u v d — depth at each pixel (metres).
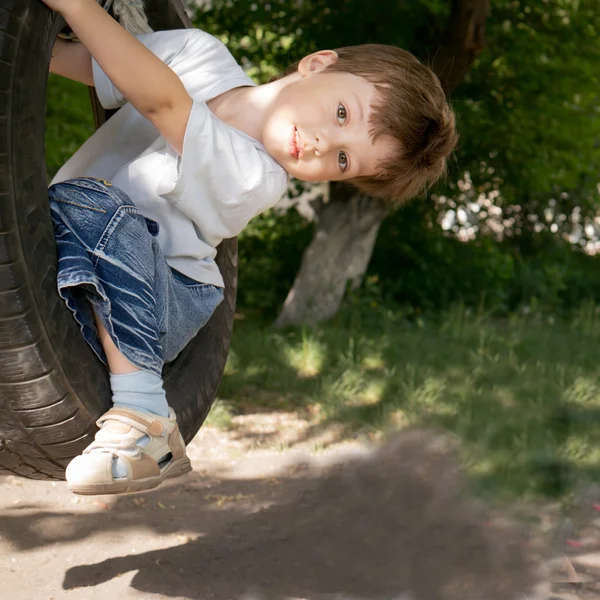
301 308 9.20
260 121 2.42
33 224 1.99
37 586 3.45
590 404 6.56
